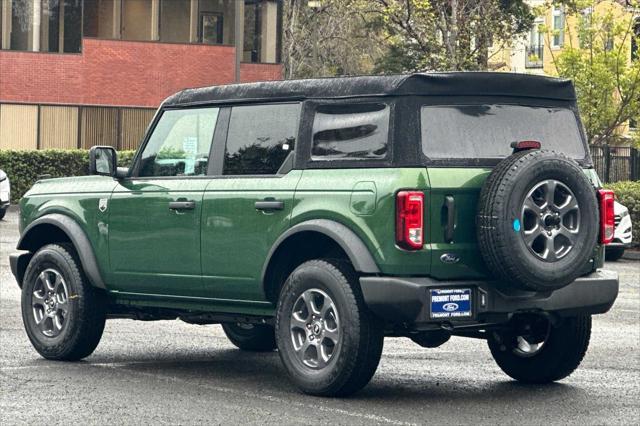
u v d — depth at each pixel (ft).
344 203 32.89
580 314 34.24
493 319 32.91
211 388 34.96
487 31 126.52
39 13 151.33
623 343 45.16
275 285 35.19
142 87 154.92
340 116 33.88
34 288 40.88
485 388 35.47
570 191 32.27
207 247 36.29
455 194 32.27
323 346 33.27
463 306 32.19
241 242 35.40
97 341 40.09
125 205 38.65
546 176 31.94
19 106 151.23
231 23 159.02
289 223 34.12
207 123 37.32
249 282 35.32
